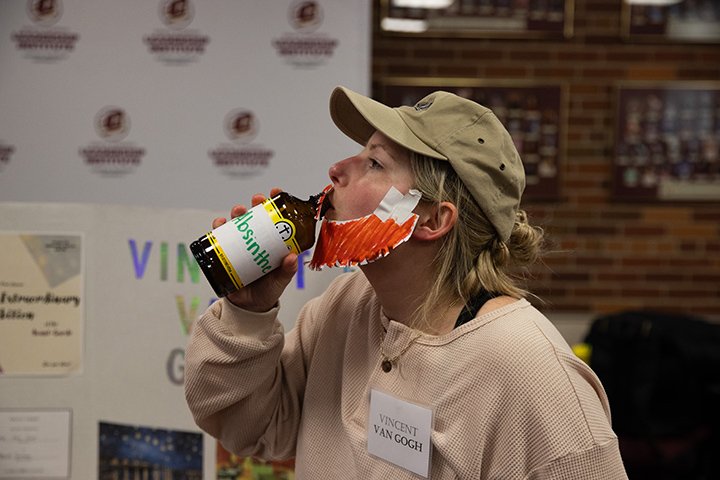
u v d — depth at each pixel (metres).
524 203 3.45
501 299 1.00
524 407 0.89
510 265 1.10
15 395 1.75
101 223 1.73
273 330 1.06
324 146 1.87
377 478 1.00
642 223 3.46
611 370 2.90
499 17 3.35
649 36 3.36
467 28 3.35
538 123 3.40
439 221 0.98
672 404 2.76
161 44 1.85
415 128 0.97
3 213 1.72
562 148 3.41
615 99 3.38
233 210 1.04
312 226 1.00
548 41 3.38
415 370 0.98
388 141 0.98
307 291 1.69
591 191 3.46
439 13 3.34
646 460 2.76
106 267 1.74
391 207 0.96
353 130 1.14
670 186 3.43
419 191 0.96
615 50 3.39
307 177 1.88
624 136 3.40
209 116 1.87
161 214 1.73
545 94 3.38
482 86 3.37
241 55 1.86
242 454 1.21
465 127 0.96
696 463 2.69
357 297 1.15
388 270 1.00
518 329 0.93
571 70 3.39
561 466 0.87
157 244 1.73
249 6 1.84
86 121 1.86
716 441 2.69
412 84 3.37
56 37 1.85
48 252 1.73
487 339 0.92
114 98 1.86
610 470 0.89
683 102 3.37
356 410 1.06
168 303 1.73
